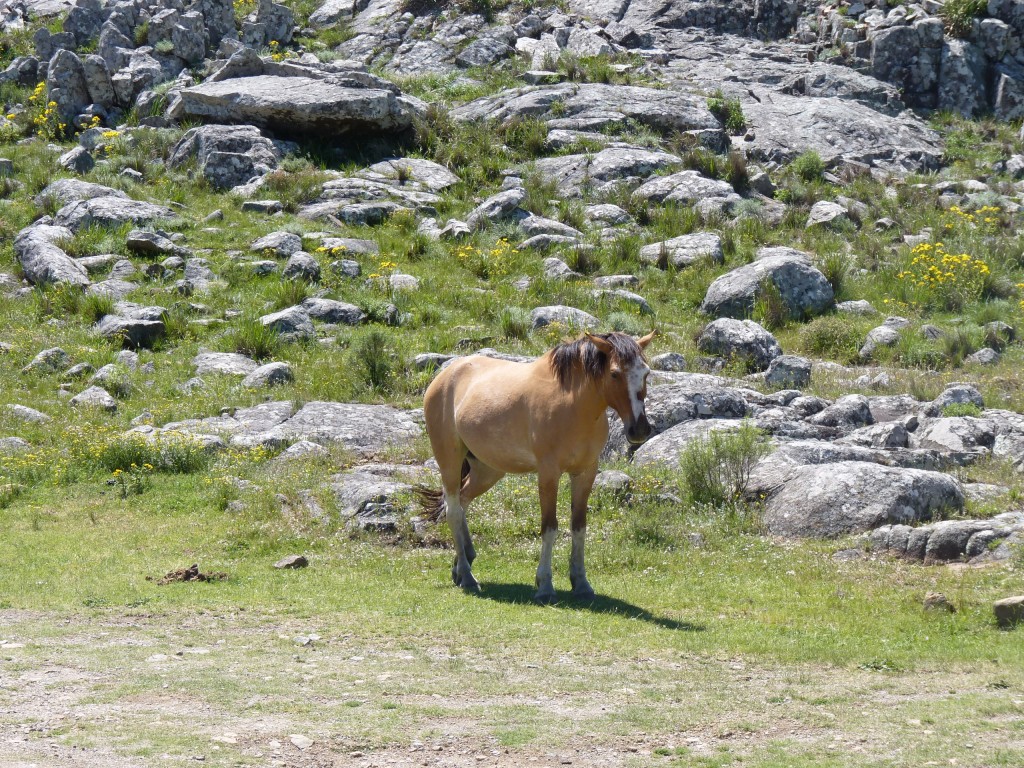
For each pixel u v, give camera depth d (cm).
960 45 3672
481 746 625
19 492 1389
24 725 633
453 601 987
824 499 1241
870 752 622
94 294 2167
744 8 4075
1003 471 1437
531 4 4109
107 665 764
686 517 1277
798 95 3609
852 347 2100
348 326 2125
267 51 3747
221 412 1716
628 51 3838
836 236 2689
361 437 1599
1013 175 3212
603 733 649
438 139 3142
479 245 2567
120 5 3688
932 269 2380
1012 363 2038
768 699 720
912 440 1560
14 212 2598
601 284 2380
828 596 1016
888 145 3306
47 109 3219
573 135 3148
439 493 1090
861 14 3922
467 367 1064
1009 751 616
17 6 4156
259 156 2900
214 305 2195
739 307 2236
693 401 1602
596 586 1058
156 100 3256
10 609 934
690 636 873
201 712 666
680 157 3081
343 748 615
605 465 1452
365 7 4197
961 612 953
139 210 2553
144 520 1288
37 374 1861
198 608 947
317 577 1071
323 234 2547
